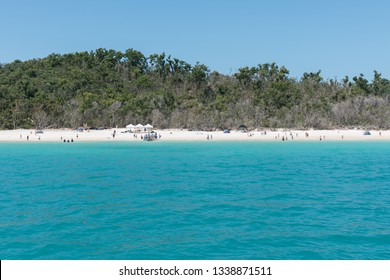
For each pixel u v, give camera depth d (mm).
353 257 20578
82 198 35438
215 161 65562
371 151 83500
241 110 146000
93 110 142375
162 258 20688
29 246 22453
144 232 24938
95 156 75562
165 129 137750
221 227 25859
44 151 86062
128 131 127062
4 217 28672
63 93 166750
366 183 43094
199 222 27047
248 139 112812
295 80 194875
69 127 142000
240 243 22781
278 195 36219
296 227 25781
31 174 51250
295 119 141750
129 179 46531
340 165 59875
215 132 126750
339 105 147375
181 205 32219
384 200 34125
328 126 138125
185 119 140375
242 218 28016
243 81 192750
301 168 56094
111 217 28594
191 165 60156
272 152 81562
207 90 186125
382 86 177875
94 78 194750
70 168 57469
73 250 21844
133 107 145375
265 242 22891
